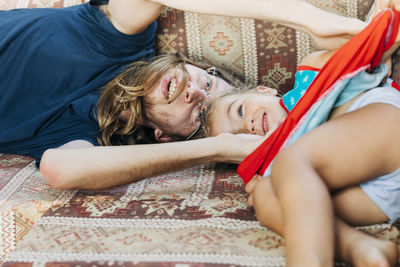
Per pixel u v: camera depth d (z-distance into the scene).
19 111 1.43
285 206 0.78
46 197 1.20
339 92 1.01
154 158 1.14
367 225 0.96
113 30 1.44
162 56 1.46
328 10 1.53
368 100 0.99
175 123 1.40
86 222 1.05
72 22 1.49
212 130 1.36
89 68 1.44
